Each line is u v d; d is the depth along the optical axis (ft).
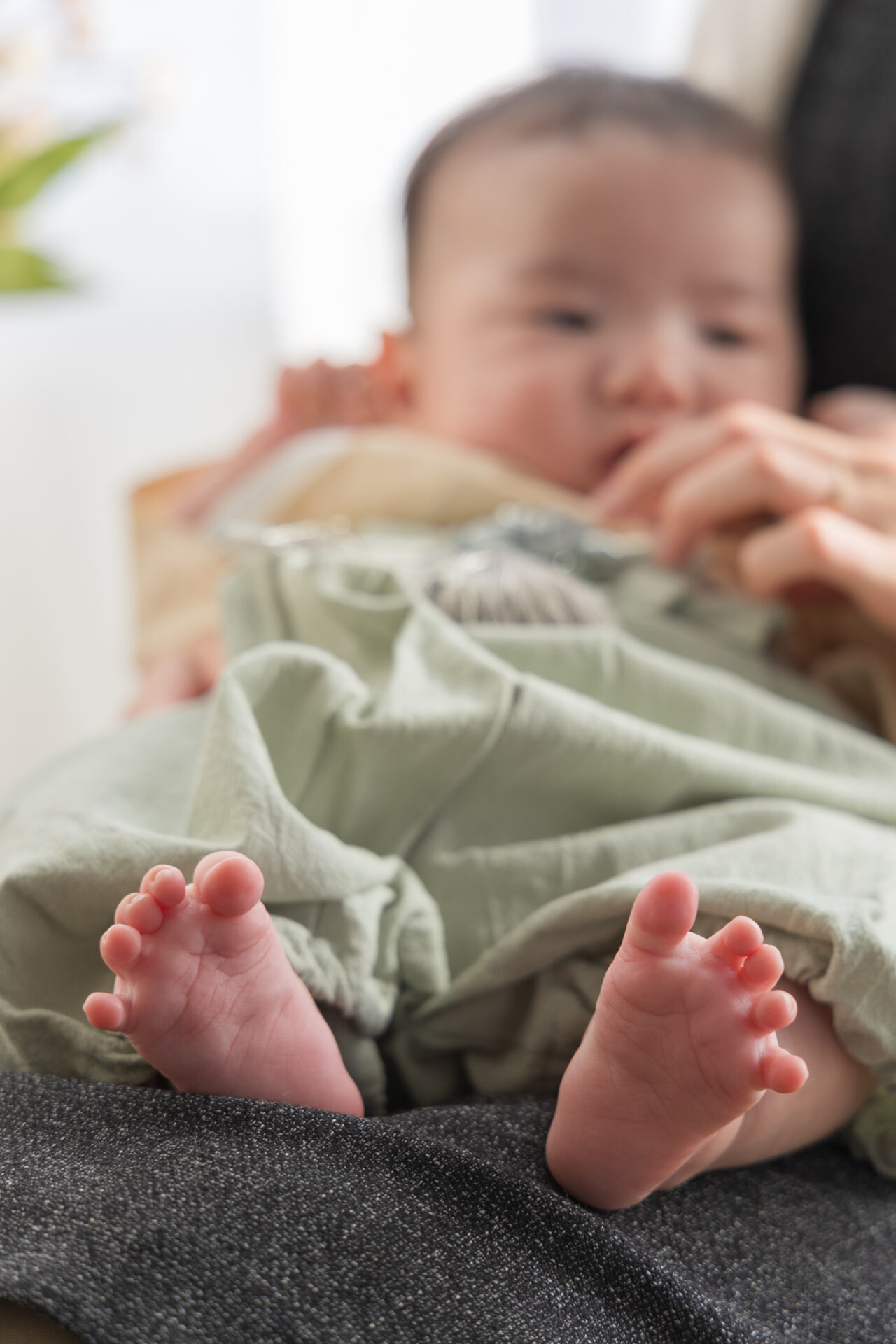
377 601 1.93
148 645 3.03
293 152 6.56
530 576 2.22
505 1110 1.33
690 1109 1.16
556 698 1.68
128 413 6.60
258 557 2.17
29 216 5.81
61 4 6.03
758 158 3.35
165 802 1.70
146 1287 1.01
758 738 1.99
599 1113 1.20
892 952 1.33
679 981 1.13
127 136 6.45
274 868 1.38
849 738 2.03
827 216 3.51
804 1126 1.41
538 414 3.09
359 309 6.79
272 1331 1.01
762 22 3.75
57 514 6.30
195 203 6.70
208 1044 1.21
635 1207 1.29
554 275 3.13
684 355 3.12
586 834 1.63
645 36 6.14
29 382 6.33
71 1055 1.38
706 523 2.52
